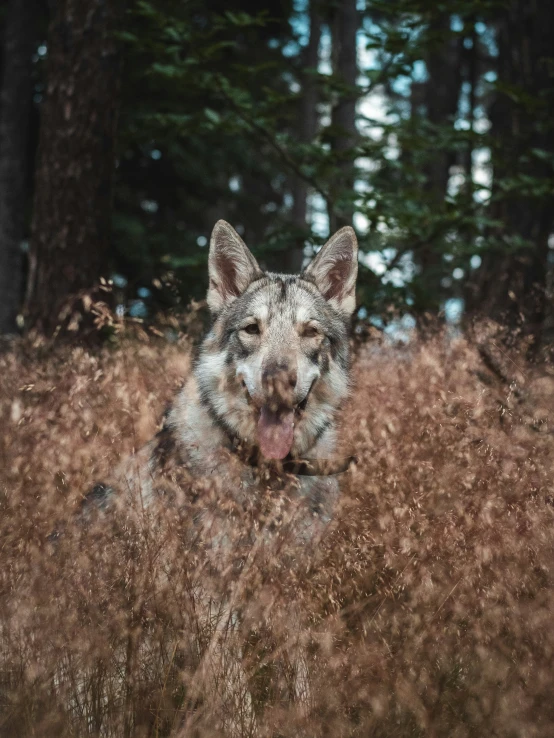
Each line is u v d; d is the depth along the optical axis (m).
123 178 12.89
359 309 6.84
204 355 4.09
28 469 3.16
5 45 12.39
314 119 15.60
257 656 2.81
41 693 2.54
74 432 3.33
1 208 11.96
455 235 7.94
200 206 14.21
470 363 4.07
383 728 2.56
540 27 9.41
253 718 2.64
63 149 6.97
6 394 4.43
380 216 6.79
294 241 7.49
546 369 3.82
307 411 4.02
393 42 6.91
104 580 2.84
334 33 10.32
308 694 2.69
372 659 2.63
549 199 7.48
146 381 4.28
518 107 8.89
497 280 8.28
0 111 12.16
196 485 3.10
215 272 4.28
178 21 7.18
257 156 14.88
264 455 3.56
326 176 7.48
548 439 3.40
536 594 2.82
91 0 6.93
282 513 2.97
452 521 3.00
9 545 2.87
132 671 2.67
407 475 3.20
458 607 2.73
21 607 2.67
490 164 8.02
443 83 16.95
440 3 6.86
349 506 3.29
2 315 11.80
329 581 2.94
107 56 7.04
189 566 2.90
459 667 2.81
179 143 12.34
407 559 2.93
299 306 4.04
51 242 6.98
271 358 3.68
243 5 12.73
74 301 6.65
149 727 2.62
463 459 3.29
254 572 2.85
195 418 3.89
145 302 7.01
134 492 3.27
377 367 4.80
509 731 2.44
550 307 5.64
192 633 2.79
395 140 7.77
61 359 4.95
